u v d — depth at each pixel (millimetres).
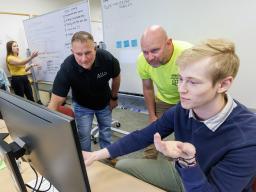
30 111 664
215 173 741
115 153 1070
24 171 1074
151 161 1225
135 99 2709
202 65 657
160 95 1928
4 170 1097
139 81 2568
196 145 859
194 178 673
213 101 735
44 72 3773
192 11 1945
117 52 2641
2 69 4117
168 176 1136
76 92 1977
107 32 2652
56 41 3248
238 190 718
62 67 1820
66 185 677
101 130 2301
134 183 960
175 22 2064
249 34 1726
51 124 575
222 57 657
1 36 4395
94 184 964
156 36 1439
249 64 1777
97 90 2010
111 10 2520
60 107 1833
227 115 767
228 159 736
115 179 992
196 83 674
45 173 790
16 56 4191
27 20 3662
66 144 558
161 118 1090
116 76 2127
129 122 3496
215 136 791
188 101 715
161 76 1723
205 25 1910
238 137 734
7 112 854
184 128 935
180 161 681
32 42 3756
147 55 1510
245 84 1827
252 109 1840
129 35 2455
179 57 718
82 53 1669
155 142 666
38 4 5082
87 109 2086
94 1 6586
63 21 2982
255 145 701
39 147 706
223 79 683
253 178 799
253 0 1649
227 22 1800
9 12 4488
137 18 2324
